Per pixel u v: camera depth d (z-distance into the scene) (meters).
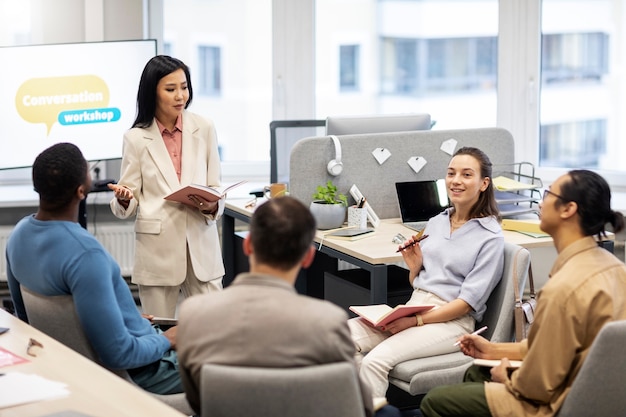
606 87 5.89
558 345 2.55
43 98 5.25
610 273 2.60
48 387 2.30
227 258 5.18
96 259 2.76
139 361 2.84
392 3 6.15
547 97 6.04
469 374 3.05
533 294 3.46
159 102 3.92
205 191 3.78
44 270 2.79
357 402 2.14
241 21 6.13
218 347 2.16
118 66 5.40
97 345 2.76
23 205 5.46
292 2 6.11
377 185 4.61
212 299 2.22
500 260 3.45
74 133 5.35
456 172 3.58
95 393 2.28
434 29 6.14
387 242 4.14
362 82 6.24
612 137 5.93
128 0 5.73
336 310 2.18
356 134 4.64
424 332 3.43
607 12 5.81
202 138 4.04
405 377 3.33
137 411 2.17
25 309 3.10
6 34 5.64
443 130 4.70
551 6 5.93
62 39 5.69
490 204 3.60
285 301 2.16
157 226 3.91
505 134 4.80
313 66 6.20
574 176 2.65
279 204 2.21
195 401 2.31
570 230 2.65
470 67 6.15
